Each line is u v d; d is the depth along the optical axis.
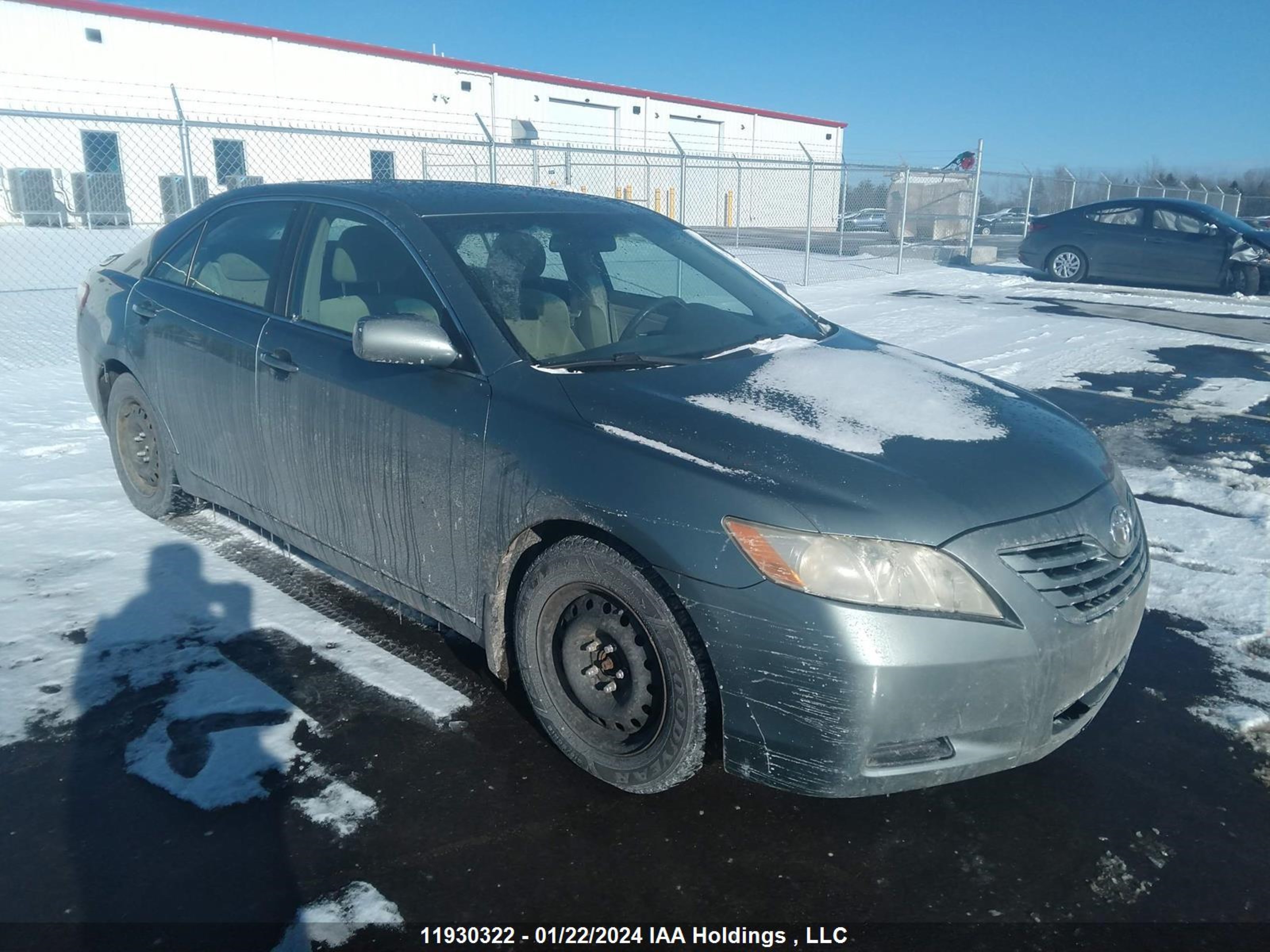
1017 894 2.33
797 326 3.69
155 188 22.11
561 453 2.62
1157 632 3.72
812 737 2.27
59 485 4.97
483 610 2.89
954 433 2.70
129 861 2.34
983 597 2.28
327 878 2.31
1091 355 9.64
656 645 2.48
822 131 42.94
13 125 20.88
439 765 2.76
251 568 4.01
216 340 3.73
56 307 11.03
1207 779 2.82
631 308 3.43
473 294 3.04
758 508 2.31
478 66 28.38
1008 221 28.83
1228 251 14.98
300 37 24.56
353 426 3.17
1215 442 6.42
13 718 2.90
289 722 2.94
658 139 34.50
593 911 2.23
